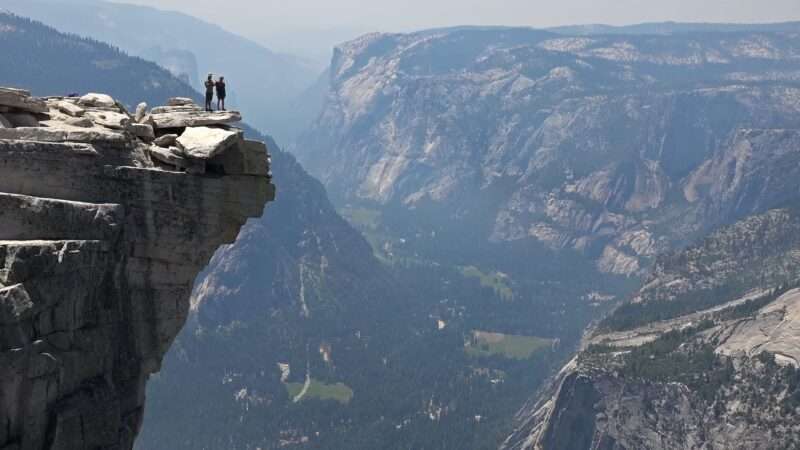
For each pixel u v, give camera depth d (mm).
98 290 40875
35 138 40844
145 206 42344
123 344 42312
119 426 40875
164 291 43312
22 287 35656
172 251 43156
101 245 40000
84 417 38500
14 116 43188
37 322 37219
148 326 43062
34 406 36812
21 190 40062
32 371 36438
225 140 43219
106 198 41750
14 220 38562
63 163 40719
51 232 39125
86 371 39875
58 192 40750
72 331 39000
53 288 37562
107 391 40438
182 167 43281
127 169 41844
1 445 35656
